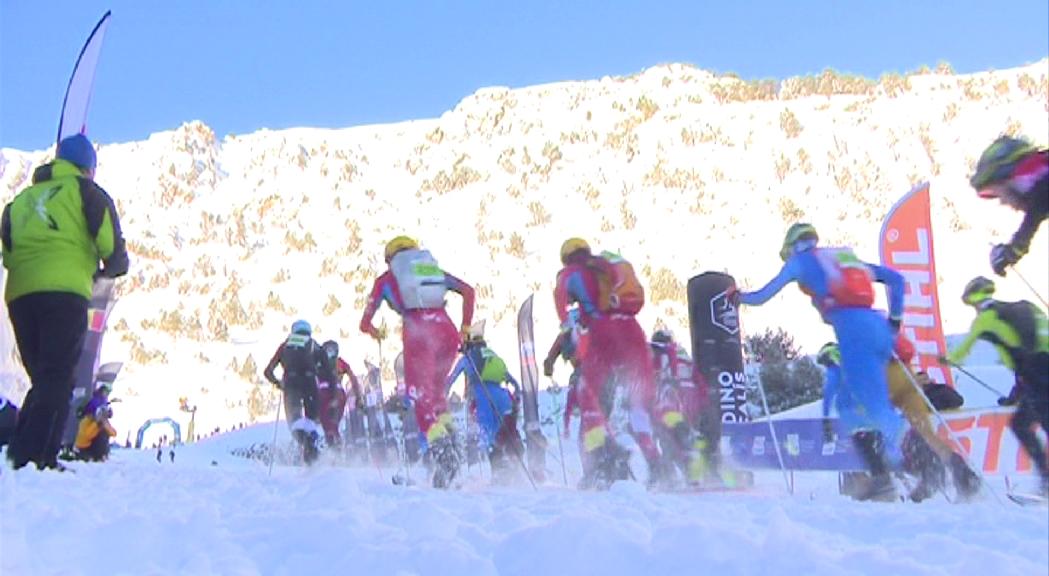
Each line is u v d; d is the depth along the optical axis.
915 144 38.03
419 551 2.97
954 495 5.64
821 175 37.06
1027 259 26.69
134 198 41.75
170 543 3.33
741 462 6.56
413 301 6.77
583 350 6.62
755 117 43.41
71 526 3.53
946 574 2.67
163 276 34.88
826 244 30.64
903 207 8.66
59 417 6.06
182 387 26.89
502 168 42.56
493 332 27.73
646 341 6.62
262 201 41.50
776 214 34.28
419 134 48.84
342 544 3.20
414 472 7.46
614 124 44.72
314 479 4.33
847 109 42.62
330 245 37.47
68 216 6.12
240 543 3.35
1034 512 4.25
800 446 6.39
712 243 32.59
